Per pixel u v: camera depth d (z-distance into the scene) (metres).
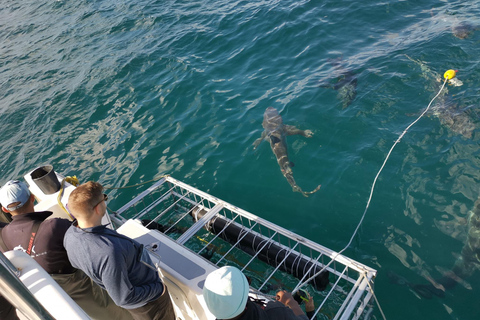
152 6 16.34
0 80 13.24
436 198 6.26
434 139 7.34
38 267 2.27
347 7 12.80
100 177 7.95
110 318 3.54
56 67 13.20
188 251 3.50
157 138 8.75
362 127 7.96
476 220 5.73
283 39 11.82
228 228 5.63
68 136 9.46
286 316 2.43
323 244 5.94
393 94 8.71
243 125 8.66
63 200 4.55
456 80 8.74
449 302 4.84
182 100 9.85
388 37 11.08
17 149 9.46
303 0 13.66
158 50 12.50
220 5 14.98
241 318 2.25
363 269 4.22
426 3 12.58
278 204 6.77
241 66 10.91
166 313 3.23
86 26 16.09
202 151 8.16
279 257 5.09
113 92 10.80
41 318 1.81
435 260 5.38
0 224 3.65
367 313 4.71
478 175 6.47
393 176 6.80
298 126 8.28
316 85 9.44
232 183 7.33
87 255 2.69
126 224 3.98
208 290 2.25
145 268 2.96
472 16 11.21
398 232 5.89
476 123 7.44
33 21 18.70
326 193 6.79
